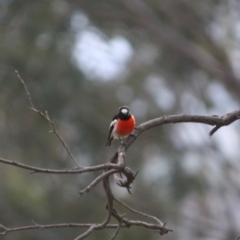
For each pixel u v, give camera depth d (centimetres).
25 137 1652
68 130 1659
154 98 1828
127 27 1723
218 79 1767
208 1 1675
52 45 1633
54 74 1631
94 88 1698
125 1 1667
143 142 1772
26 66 1616
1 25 1633
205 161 1864
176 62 1781
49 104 1617
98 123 1656
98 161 1661
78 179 1672
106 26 1705
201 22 1697
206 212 1933
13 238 1591
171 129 1820
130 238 1578
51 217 1652
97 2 1661
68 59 1650
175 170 1772
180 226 1798
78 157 1669
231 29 1734
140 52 1825
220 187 1898
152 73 1816
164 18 1686
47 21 1641
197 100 1864
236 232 1905
